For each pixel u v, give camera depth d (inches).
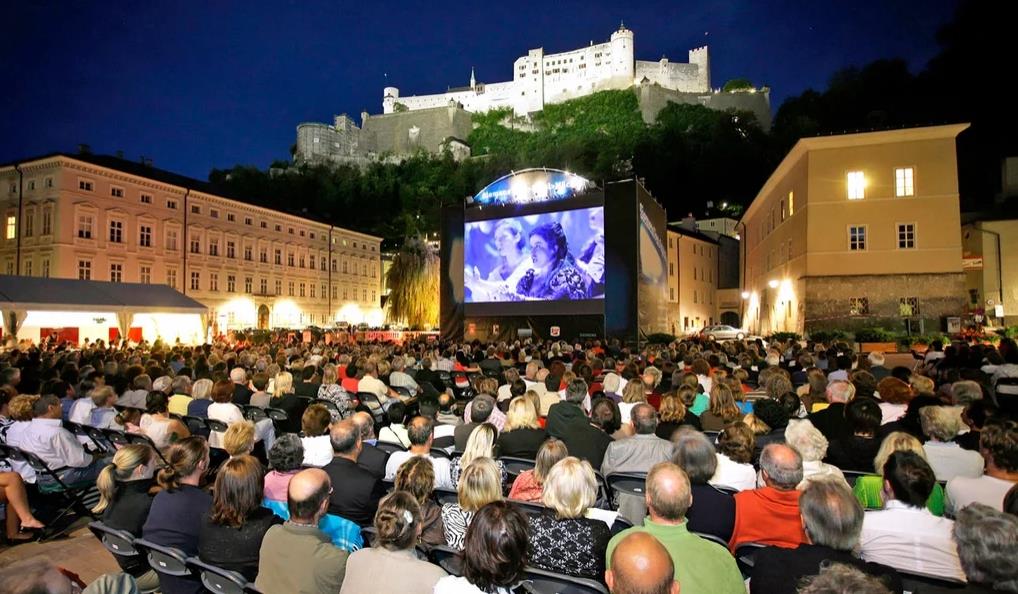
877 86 2539.4
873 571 109.4
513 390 339.6
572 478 137.5
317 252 2353.6
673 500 122.3
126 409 297.3
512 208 1236.5
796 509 148.6
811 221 1117.7
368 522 177.3
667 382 392.2
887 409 282.8
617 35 4972.9
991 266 1208.8
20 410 257.3
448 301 1309.1
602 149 3996.1
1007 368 382.3
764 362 528.1
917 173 1064.8
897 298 1061.1
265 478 181.0
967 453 195.5
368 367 420.8
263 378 376.5
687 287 2027.6
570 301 1171.9
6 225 1530.5
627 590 82.7
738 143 3297.2
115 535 155.9
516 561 104.6
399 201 3814.0
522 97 5275.6
